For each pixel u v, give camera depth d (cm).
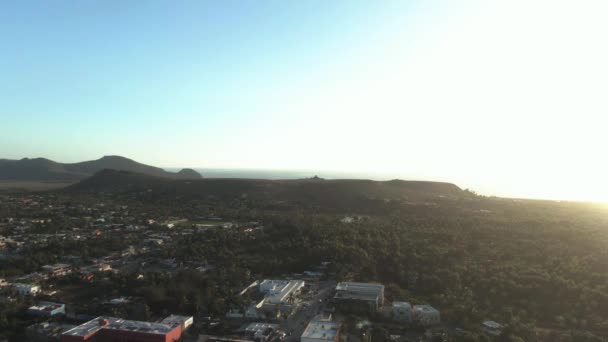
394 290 16462
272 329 13150
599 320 13650
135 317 13938
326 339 11894
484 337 12356
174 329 12569
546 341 12494
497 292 15700
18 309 14175
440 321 14000
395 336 12862
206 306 14775
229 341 12462
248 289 16438
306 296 15988
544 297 15262
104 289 16625
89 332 12150
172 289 15825
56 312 14100
